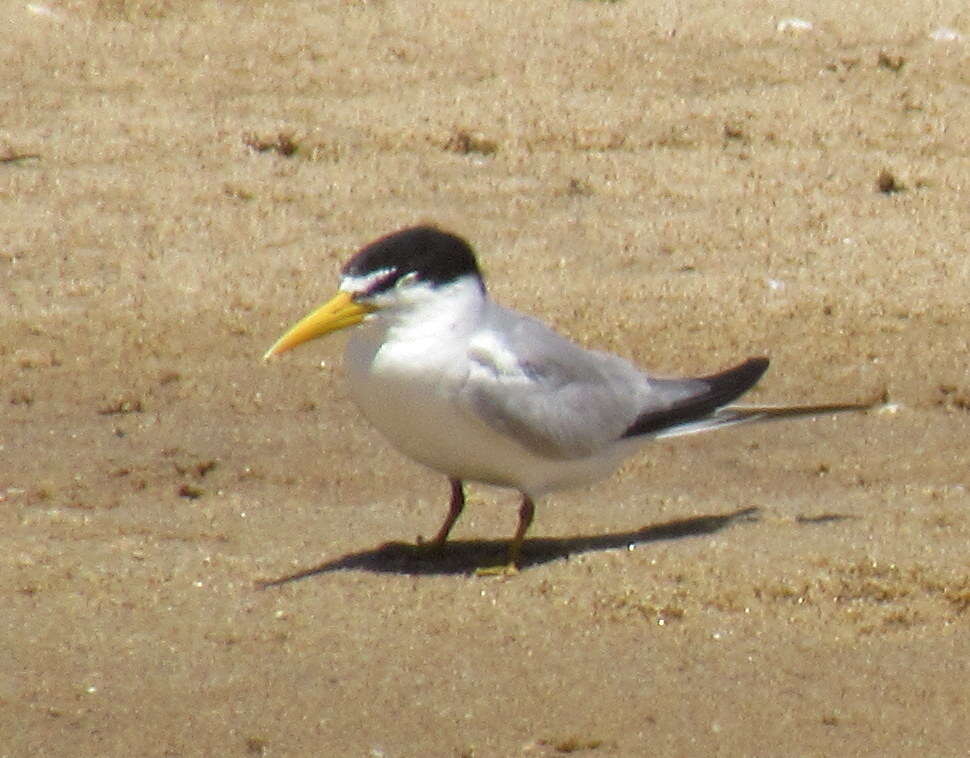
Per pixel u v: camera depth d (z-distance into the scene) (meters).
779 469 13.05
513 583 11.09
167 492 12.62
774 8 20.17
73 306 15.20
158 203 16.52
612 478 12.93
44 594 10.94
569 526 12.05
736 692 9.95
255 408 13.89
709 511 12.27
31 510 12.23
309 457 13.17
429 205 16.70
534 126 17.86
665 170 17.34
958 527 11.87
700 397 11.75
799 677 10.11
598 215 16.67
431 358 10.68
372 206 16.66
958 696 9.95
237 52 18.81
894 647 10.45
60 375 14.24
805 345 14.91
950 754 9.40
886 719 9.71
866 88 18.78
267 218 16.44
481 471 11.12
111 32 19.00
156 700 9.79
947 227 16.72
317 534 11.93
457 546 11.70
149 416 13.73
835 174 17.44
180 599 10.89
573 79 18.69
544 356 11.01
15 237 15.98
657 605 10.80
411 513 12.30
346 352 11.02
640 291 15.65
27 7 19.23
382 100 18.17
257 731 9.51
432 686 9.95
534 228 16.45
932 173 17.52
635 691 9.92
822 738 9.52
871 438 13.53
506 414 10.80
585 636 10.50
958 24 20.02
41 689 9.87
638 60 19.06
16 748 9.33
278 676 10.03
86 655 10.23
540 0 20.03
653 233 16.45
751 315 15.35
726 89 18.69
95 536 11.81
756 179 17.30
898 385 14.36
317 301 15.40
